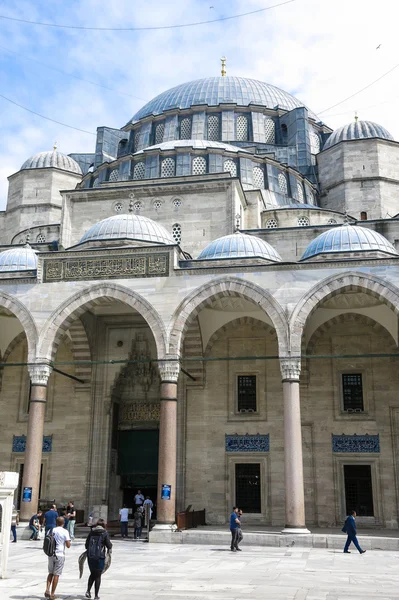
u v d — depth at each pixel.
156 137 51.84
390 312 31.77
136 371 35.44
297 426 26.28
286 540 24.55
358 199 45.94
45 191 48.00
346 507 31.16
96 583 13.30
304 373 32.72
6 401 35.72
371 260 27.20
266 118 52.78
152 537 25.69
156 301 28.56
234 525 23.11
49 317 29.34
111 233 32.03
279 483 31.80
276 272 27.89
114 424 34.78
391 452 31.19
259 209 40.19
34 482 27.78
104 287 29.20
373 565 19.25
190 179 38.69
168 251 29.09
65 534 13.79
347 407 32.50
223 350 34.22
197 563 19.45
